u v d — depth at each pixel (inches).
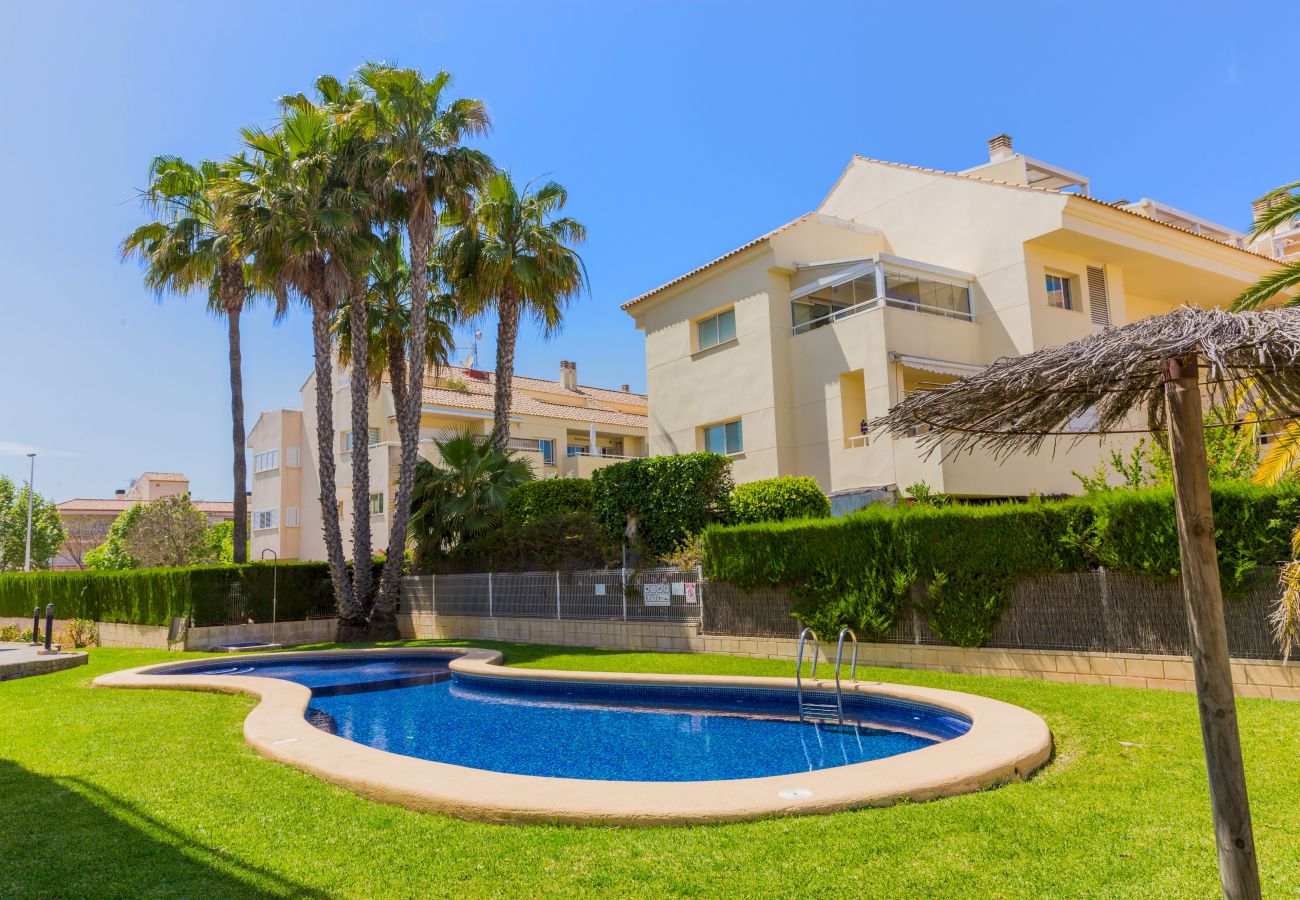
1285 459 421.1
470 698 568.4
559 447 1594.5
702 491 775.7
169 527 1518.2
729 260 968.9
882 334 820.6
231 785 266.5
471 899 166.1
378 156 834.2
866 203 1056.8
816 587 580.1
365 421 923.4
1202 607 129.3
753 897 164.1
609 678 535.5
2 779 276.8
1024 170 1057.5
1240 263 992.2
